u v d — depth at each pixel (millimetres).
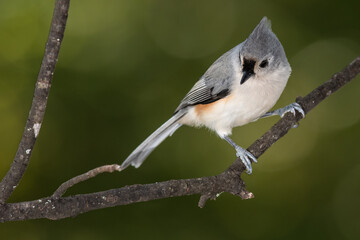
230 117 8102
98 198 5160
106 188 10828
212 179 5852
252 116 8031
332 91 7391
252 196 5996
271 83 7527
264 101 7723
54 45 4215
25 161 4594
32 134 4488
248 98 7734
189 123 8742
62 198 5039
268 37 7363
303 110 7168
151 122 11531
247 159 6625
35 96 4367
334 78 7457
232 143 8250
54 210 4953
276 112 8219
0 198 4730
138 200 5371
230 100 7922
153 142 8492
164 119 11586
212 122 8352
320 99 7336
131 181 10977
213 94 8086
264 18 7375
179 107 8664
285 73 7609
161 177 11102
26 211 4863
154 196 5445
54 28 4156
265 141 6797
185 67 12305
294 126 7457
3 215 4797
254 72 7336
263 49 7258
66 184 4953
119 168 4887
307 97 7328
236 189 5965
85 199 5102
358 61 7500
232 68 7898
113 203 5230
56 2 4090
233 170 6078
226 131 8352
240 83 7320
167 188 5520
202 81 8375
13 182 4680
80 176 4930
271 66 7383
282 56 7570
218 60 8375
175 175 11148
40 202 4926
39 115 4438
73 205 5039
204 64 12289
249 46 7328
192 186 5691
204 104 8281
